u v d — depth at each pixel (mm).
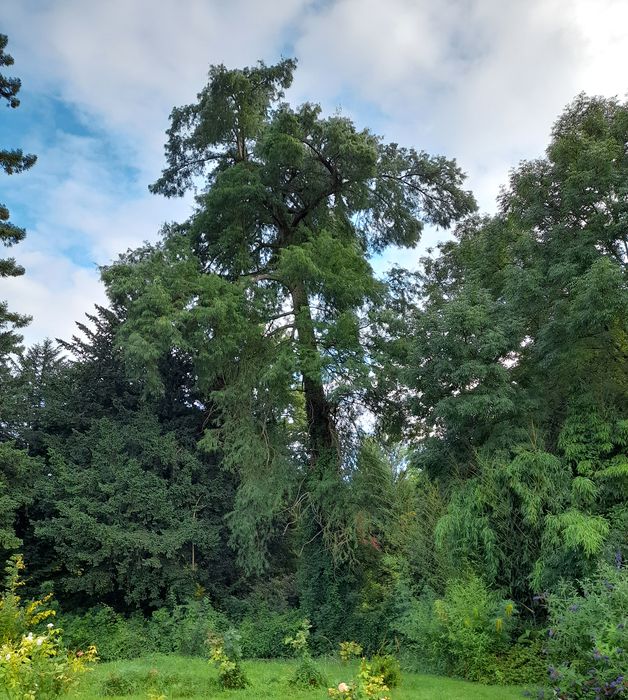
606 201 13273
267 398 19906
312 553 20078
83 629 18094
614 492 11414
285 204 22516
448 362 13539
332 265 19703
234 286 19047
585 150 13734
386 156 22609
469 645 10383
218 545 21781
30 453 22969
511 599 11945
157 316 17297
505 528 12273
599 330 13055
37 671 7117
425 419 15867
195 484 22422
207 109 21391
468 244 19781
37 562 20141
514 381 14367
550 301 14148
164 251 19766
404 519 16359
